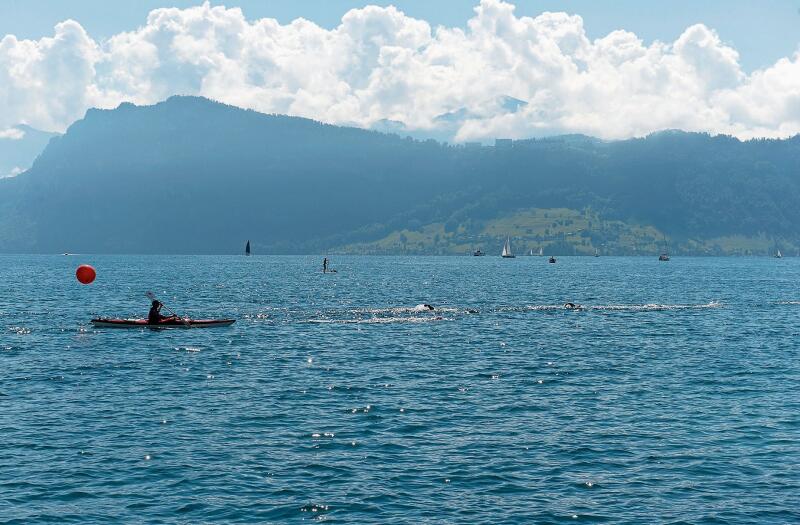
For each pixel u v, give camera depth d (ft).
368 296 598.34
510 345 306.96
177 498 131.13
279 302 531.91
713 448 159.94
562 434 169.99
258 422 178.70
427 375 239.09
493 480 140.97
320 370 246.68
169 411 188.65
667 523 122.93
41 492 133.18
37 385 218.59
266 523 121.70
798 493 135.03
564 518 124.57
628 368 253.85
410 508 127.95
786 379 234.17
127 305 500.74
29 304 497.87
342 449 158.10
